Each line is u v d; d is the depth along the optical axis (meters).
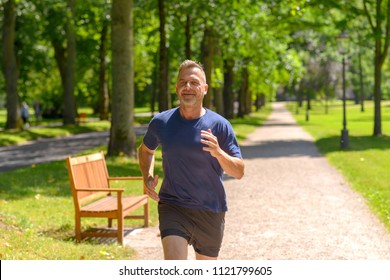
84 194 9.76
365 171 18.47
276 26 33.62
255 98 86.81
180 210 5.45
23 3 38.47
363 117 70.12
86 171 9.97
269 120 65.25
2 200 12.59
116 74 20.92
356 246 8.99
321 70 91.19
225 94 53.94
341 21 30.19
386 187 14.97
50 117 75.88
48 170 18.17
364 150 26.48
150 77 79.50
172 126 5.45
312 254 8.51
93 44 50.59
